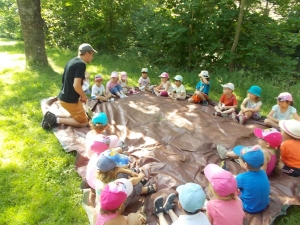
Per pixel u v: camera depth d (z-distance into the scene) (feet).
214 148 12.47
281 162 10.57
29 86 20.31
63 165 11.20
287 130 10.46
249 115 15.35
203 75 18.04
